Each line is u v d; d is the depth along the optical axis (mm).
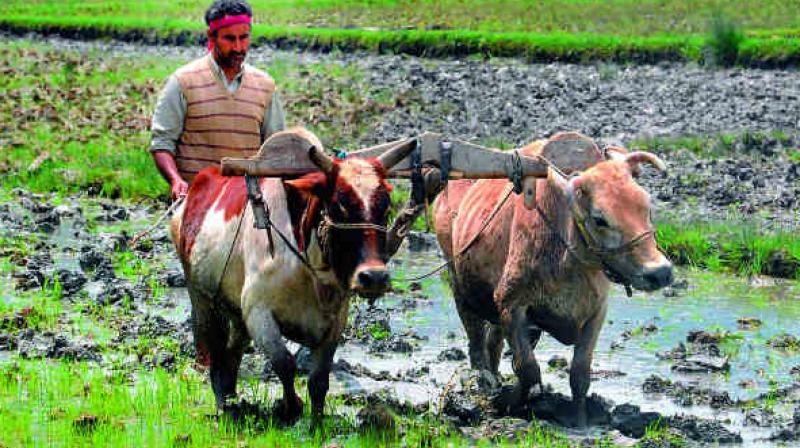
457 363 14078
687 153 28062
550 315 11594
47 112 32875
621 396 12836
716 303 17172
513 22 53656
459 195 12977
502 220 11891
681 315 16469
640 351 14680
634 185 10820
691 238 19969
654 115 33500
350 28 55094
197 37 54406
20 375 12805
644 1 57219
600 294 11438
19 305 16031
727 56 42875
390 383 13195
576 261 11164
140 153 27250
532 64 44469
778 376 13641
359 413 11484
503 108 34719
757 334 15484
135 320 15375
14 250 19422
